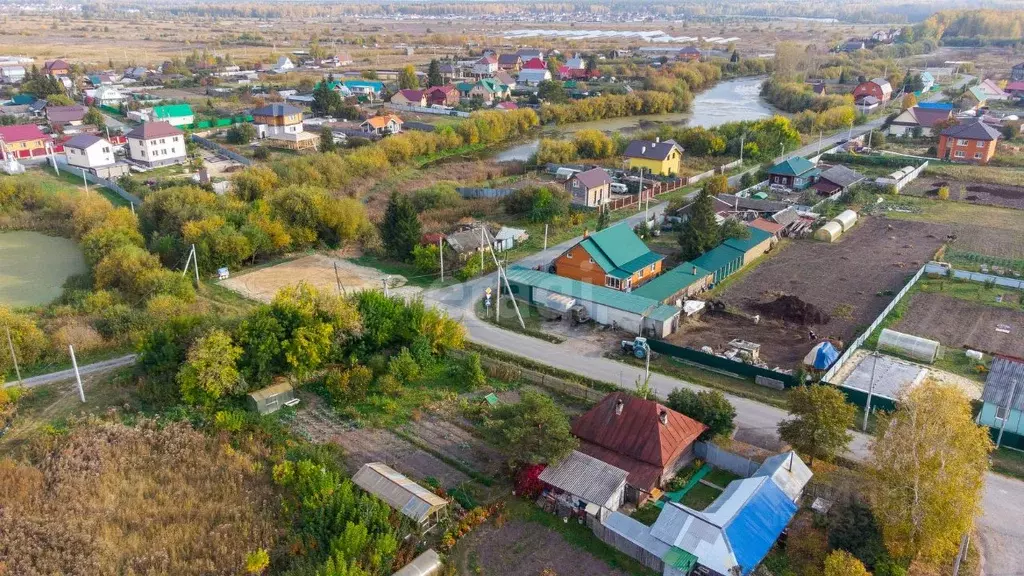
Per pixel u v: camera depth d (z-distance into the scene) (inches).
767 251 2728.8
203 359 1610.5
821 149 4564.5
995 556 1189.1
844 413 1368.1
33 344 1844.2
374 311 1870.1
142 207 2893.7
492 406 1596.9
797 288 2351.1
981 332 2015.3
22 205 3201.3
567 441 1359.5
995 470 1413.6
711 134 4370.1
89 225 2802.7
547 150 4165.8
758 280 2427.4
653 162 3836.1
